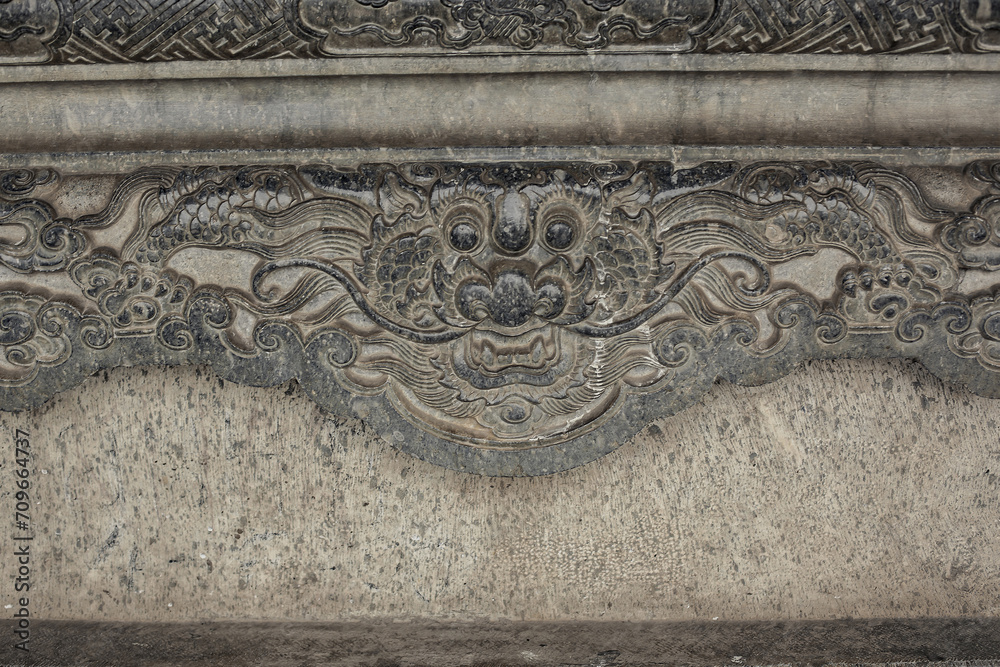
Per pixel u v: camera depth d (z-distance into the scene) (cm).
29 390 161
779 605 177
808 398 174
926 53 154
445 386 162
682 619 177
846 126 161
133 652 171
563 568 177
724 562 177
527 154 157
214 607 178
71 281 158
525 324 158
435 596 178
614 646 170
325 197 155
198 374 174
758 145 158
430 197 154
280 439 174
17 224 156
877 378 174
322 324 160
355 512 176
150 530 177
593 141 160
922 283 158
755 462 175
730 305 159
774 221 155
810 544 176
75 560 177
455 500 176
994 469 175
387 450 175
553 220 153
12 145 162
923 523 176
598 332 159
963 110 161
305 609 178
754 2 146
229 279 158
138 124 161
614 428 164
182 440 174
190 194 155
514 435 164
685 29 150
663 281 157
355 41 151
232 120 160
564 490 176
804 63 155
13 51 152
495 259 154
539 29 150
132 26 149
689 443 175
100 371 173
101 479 175
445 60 154
